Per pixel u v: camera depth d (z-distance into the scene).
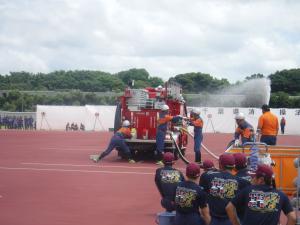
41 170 18.28
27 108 82.69
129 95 21.55
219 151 28.80
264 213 5.79
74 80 122.69
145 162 21.20
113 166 19.69
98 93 93.38
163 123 20.05
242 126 15.49
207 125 56.59
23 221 10.19
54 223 10.04
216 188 7.15
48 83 120.38
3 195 13.12
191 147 31.91
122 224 10.05
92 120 56.19
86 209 11.45
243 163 7.35
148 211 11.30
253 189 5.92
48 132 51.00
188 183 7.22
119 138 20.89
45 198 12.74
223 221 7.12
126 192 13.71
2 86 114.50
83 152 26.09
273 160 12.95
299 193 9.57
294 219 5.86
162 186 8.82
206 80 94.94
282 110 57.25
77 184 15.02
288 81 93.69
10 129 59.06
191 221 7.15
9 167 19.09
